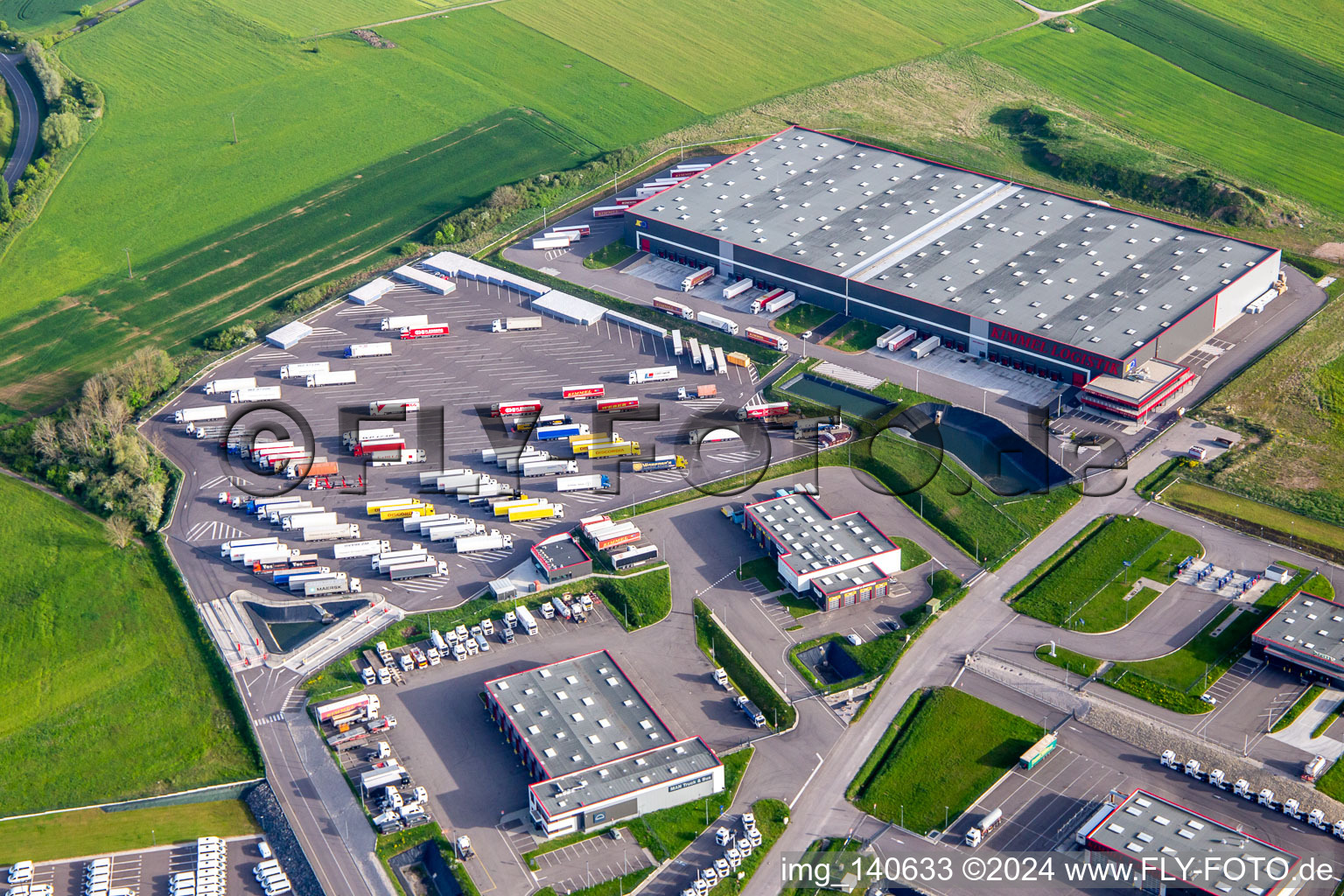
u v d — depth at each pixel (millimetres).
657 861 190500
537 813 196375
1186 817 188875
